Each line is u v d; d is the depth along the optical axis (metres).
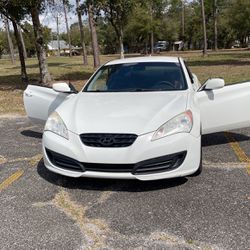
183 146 4.02
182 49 79.75
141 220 3.59
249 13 51.41
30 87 6.29
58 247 3.19
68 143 4.11
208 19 71.62
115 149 3.92
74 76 19.52
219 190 4.18
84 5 18.58
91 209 3.86
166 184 4.37
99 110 4.37
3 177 4.82
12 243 3.28
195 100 4.75
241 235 3.27
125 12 18.83
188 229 3.39
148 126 3.98
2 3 13.72
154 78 5.30
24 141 6.60
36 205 3.99
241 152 5.52
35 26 14.28
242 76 16.03
